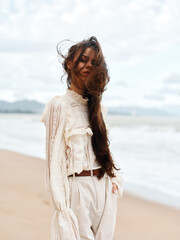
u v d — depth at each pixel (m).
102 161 1.90
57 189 1.73
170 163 9.99
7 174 6.72
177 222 4.20
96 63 1.89
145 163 9.95
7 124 40.50
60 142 1.79
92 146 1.90
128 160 10.59
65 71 1.98
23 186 5.59
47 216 3.96
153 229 3.88
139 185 6.59
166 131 27.80
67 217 1.71
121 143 16.42
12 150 12.28
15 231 3.34
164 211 4.74
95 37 1.95
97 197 1.86
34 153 11.52
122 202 5.21
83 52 1.87
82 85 1.91
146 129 30.67
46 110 1.87
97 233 1.89
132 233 3.73
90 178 1.85
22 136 19.88
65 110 1.82
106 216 1.90
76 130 1.83
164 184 6.77
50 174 1.76
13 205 4.33
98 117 1.91
